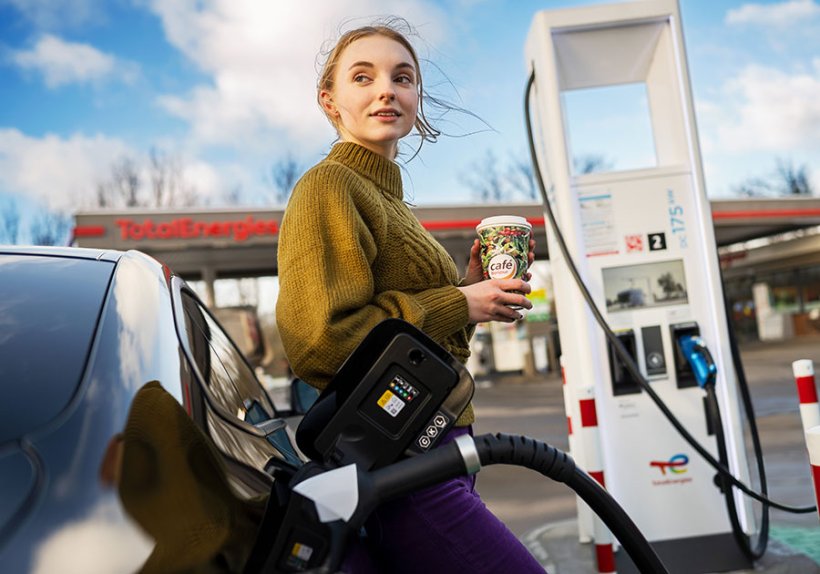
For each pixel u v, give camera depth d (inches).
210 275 874.8
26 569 34.7
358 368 51.1
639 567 54.4
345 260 55.7
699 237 162.7
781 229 1033.5
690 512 157.9
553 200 167.9
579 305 160.1
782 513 188.5
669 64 164.7
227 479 45.9
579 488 52.0
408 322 50.5
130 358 46.4
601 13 161.8
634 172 162.9
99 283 53.2
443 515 52.4
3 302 49.5
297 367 54.6
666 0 161.9
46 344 45.9
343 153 63.7
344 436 50.0
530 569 54.5
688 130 163.3
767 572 149.6
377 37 65.2
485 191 1279.5
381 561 55.7
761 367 668.1
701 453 143.5
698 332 160.6
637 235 162.4
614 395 159.8
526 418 436.5
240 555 42.4
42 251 58.2
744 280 1290.6
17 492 37.3
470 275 73.0
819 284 1128.2
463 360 65.2
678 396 160.1
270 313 1031.6
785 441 285.3
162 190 1357.0
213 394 55.1
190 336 56.7
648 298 161.5
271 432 69.6
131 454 40.3
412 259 61.6
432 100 83.4
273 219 706.8
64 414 41.3
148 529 37.6
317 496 42.3
